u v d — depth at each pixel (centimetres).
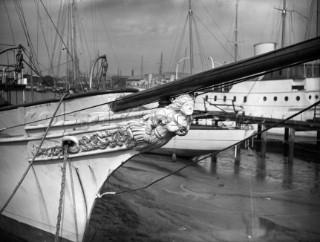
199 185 1238
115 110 499
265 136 1956
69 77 1497
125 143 476
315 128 1733
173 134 442
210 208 956
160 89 429
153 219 824
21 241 614
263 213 927
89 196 534
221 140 1708
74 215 547
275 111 2856
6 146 582
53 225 575
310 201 1057
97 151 502
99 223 761
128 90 543
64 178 499
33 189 579
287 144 2044
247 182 1320
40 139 546
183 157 1802
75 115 550
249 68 327
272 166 1716
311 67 2880
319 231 800
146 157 1798
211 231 778
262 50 2828
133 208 898
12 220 627
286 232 792
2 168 606
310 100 2755
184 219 844
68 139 514
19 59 718
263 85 2912
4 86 995
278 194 1142
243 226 823
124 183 1195
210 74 363
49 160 545
